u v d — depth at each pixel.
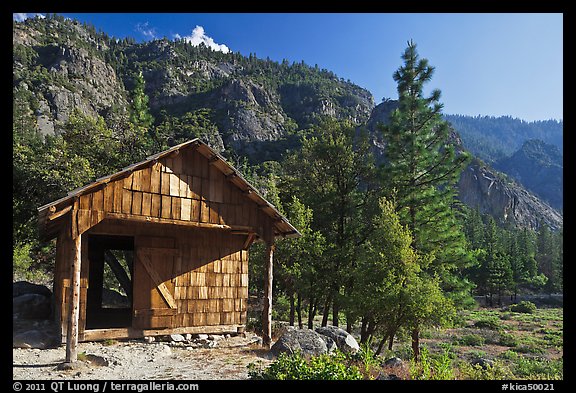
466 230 93.06
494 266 72.06
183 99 182.50
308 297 23.56
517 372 21.53
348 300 19.53
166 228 13.82
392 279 18.16
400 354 22.25
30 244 23.45
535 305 69.81
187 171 12.51
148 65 199.75
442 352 29.44
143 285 13.19
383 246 19.02
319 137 26.75
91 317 16.23
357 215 24.45
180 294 13.74
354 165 25.27
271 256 13.80
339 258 22.84
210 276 14.39
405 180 23.58
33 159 21.61
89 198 10.77
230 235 15.00
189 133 112.31
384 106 156.00
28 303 14.44
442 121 24.23
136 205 11.48
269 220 13.91
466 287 22.44
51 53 159.00
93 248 18.03
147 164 11.78
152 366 10.37
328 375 8.50
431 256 20.45
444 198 23.31
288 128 173.50
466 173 184.75
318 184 26.31
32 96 112.12
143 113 33.00
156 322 13.23
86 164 22.33
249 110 167.62
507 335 38.22
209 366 10.46
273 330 17.75
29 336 11.92
